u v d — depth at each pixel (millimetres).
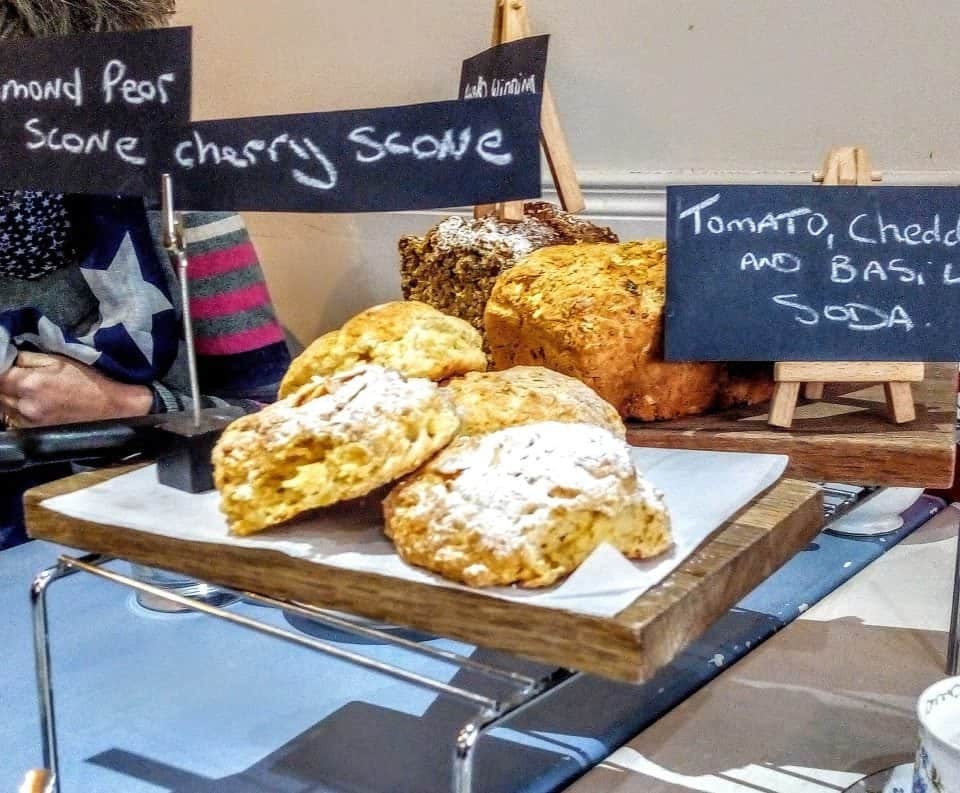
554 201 1356
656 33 1255
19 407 1365
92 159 811
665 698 771
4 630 875
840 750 708
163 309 1398
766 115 1214
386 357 745
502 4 1058
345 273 1623
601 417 728
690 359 806
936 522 1130
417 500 589
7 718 741
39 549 1059
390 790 646
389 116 701
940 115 1127
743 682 806
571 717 740
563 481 560
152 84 771
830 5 1150
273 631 571
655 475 715
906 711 760
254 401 1480
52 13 1120
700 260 795
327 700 759
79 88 805
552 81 1345
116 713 744
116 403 1391
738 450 787
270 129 738
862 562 1021
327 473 607
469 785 479
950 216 775
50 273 1397
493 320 900
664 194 1290
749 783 668
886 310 788
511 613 526
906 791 609
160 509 687
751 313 799
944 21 1103
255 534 630
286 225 1677
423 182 698
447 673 798
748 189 787
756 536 617
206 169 764
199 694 769
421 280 1105
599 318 818
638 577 529
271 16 1609
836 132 1182
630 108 1296
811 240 789
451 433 635
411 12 1455
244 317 1486
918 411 846
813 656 845
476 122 670
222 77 1704
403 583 562
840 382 897
